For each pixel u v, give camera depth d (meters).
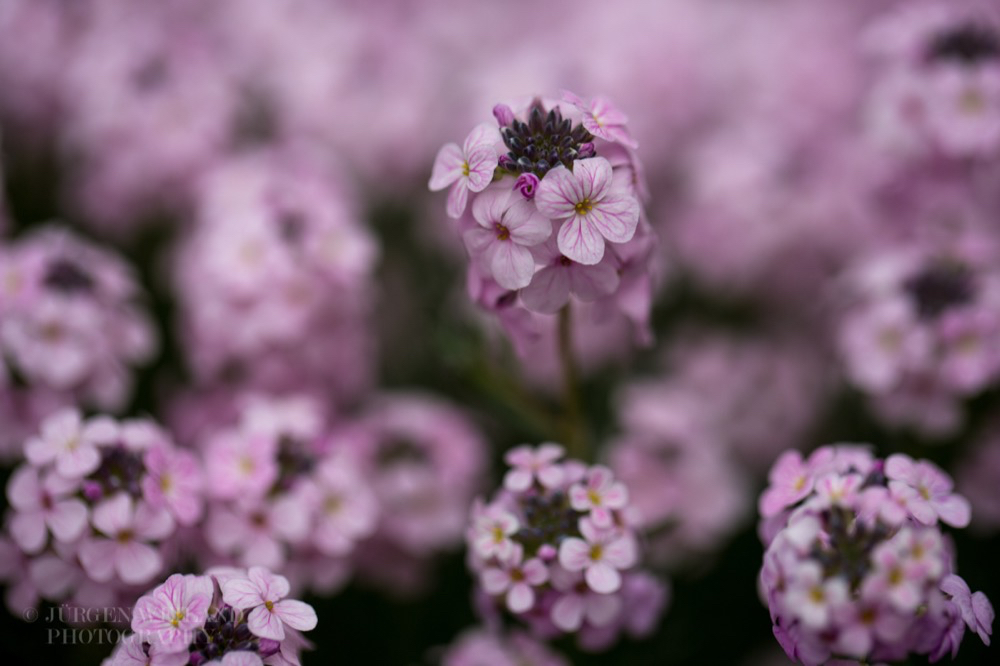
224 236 0.24
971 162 0.26
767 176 0.29
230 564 0.20
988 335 0.23
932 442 0.25
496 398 0.24
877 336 0.24
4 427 0.22
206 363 0.24
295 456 0.21
